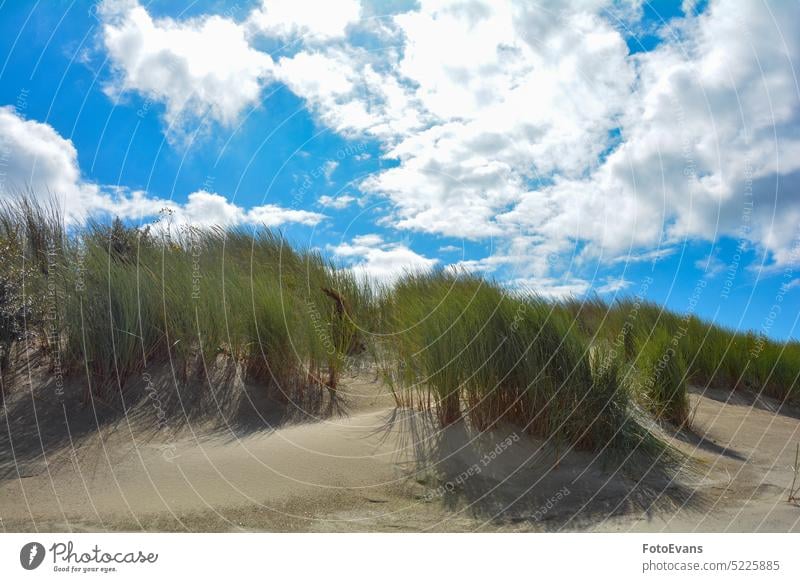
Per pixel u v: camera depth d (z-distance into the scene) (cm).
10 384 450
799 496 384
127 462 371
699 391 711
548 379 426
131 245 636
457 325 436
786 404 730
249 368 506
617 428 430
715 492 385
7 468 362
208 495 331
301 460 379
